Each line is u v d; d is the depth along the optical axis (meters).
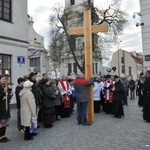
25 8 18.23
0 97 7.38
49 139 7.59
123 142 7.03
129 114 12.34
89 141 7.22
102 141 7.19
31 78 9.12
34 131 7.86
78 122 9.95
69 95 11.88
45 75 9.73
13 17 17.08
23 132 8.41
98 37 30.77
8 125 9.80
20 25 17.66
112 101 11.95
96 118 11.32
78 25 31.19
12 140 7.63
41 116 10.29
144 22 13.47
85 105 9.72
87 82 9.74
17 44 17.03
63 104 11.72
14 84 16.61
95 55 31.11
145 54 13.65
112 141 7.16
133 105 16.67
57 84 12.71
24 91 7.61
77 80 9.87
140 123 9.87
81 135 7.99
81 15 31.44
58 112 11.35
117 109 11.34
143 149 6.34
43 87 9.38
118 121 10.38
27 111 7.54
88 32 10.68
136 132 8.26
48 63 42.97
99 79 14.01
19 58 16.89
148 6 13.25
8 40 16.30
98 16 30.78
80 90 9.74
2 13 16.23
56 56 35.12
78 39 32.66
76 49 32.84
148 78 10.17
